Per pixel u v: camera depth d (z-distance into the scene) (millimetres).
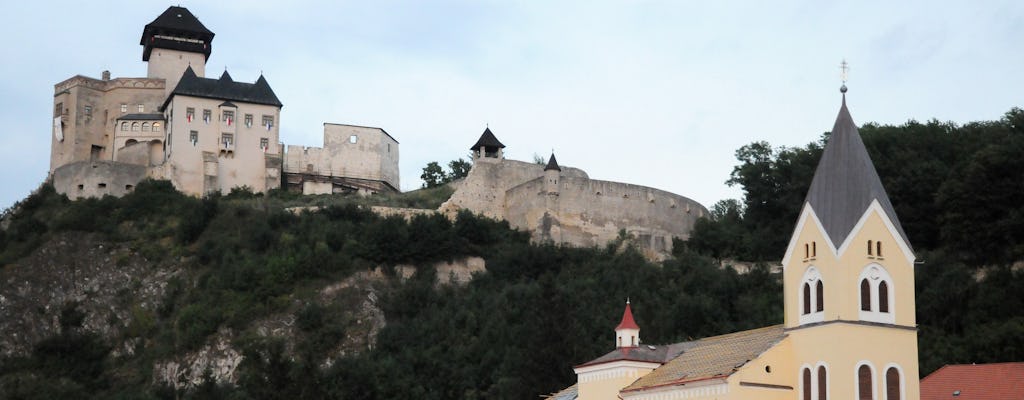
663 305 145500
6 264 176250
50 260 176000
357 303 162250
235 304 162500
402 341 151375
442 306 161750
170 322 164750
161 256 174875
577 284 157000
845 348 87188
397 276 169375
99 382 159500
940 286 133375
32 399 153000
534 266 168875
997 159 141625
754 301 146875
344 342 156750
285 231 175375
